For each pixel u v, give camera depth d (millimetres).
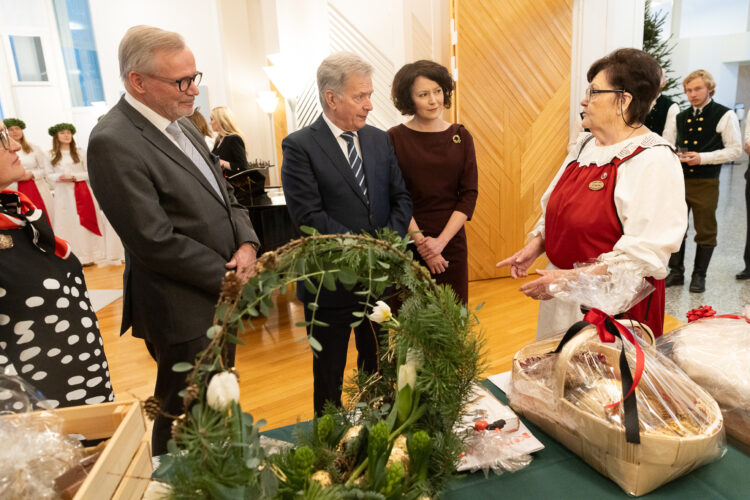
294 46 5672
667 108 3914
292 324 3713
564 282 1153
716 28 8336
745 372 1031
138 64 1449
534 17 4062
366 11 4488
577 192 1458
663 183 1284
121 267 5680
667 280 3951
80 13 6887
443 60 4527
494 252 4422
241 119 7199
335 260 748
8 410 799
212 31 7023
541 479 961
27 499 688
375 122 4707
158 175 1510
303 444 763
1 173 1197
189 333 1602
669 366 1025
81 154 5766
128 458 819
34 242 1288
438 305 814
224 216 1695
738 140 3510
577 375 1037
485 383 1347
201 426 572
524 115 4219
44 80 6996
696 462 891
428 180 2316
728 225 5738
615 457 908
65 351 1332
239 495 575
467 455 980
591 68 1460
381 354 955
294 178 1850
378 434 673
